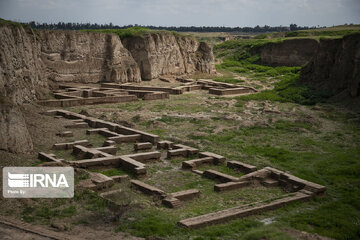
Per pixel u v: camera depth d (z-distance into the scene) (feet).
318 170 65.10
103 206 44.06
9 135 59.11
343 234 40.68
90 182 51.21
